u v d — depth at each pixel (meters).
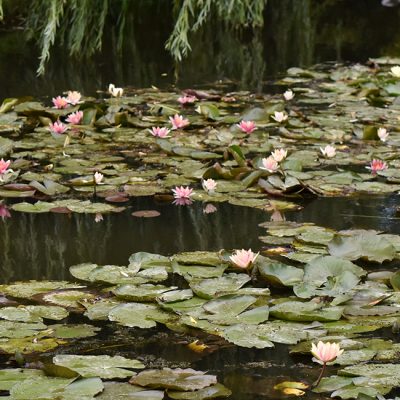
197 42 15.76
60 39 15.31
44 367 4.16
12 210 7.03
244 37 16.28
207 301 5.04
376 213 6.82
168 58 14.26
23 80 12.41
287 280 5.35
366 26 17.42
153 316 4.89
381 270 5.62
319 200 7.20
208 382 4.10
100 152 8.58
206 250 6.05
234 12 16.50
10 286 5.37
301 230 6.36
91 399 3.88
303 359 4.49
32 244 6.25
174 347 4.62
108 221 6.75
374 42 15.73
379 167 7.77
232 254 5.75
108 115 9.80
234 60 14.24
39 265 5.84
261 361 4.46
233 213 6.92
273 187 7.34
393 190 7.36
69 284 5.42
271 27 17.27
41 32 14.86
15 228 6.61
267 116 9.86
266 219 6.72
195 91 11.22
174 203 7.20
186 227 6.58
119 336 4.75
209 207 7.09
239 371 4.35
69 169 7.90
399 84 11.42
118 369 4.20
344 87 11.78
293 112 10.20
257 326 4.71
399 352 4.49
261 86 12.13
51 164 8.08
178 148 8.48
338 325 4.76
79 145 8.84
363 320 4.83
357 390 4.04
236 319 4.80
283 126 9.61
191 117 9.95
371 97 10.96
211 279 5.32
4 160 8.28
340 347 4.51
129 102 10.86
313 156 8.37
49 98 11.25
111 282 5.36
